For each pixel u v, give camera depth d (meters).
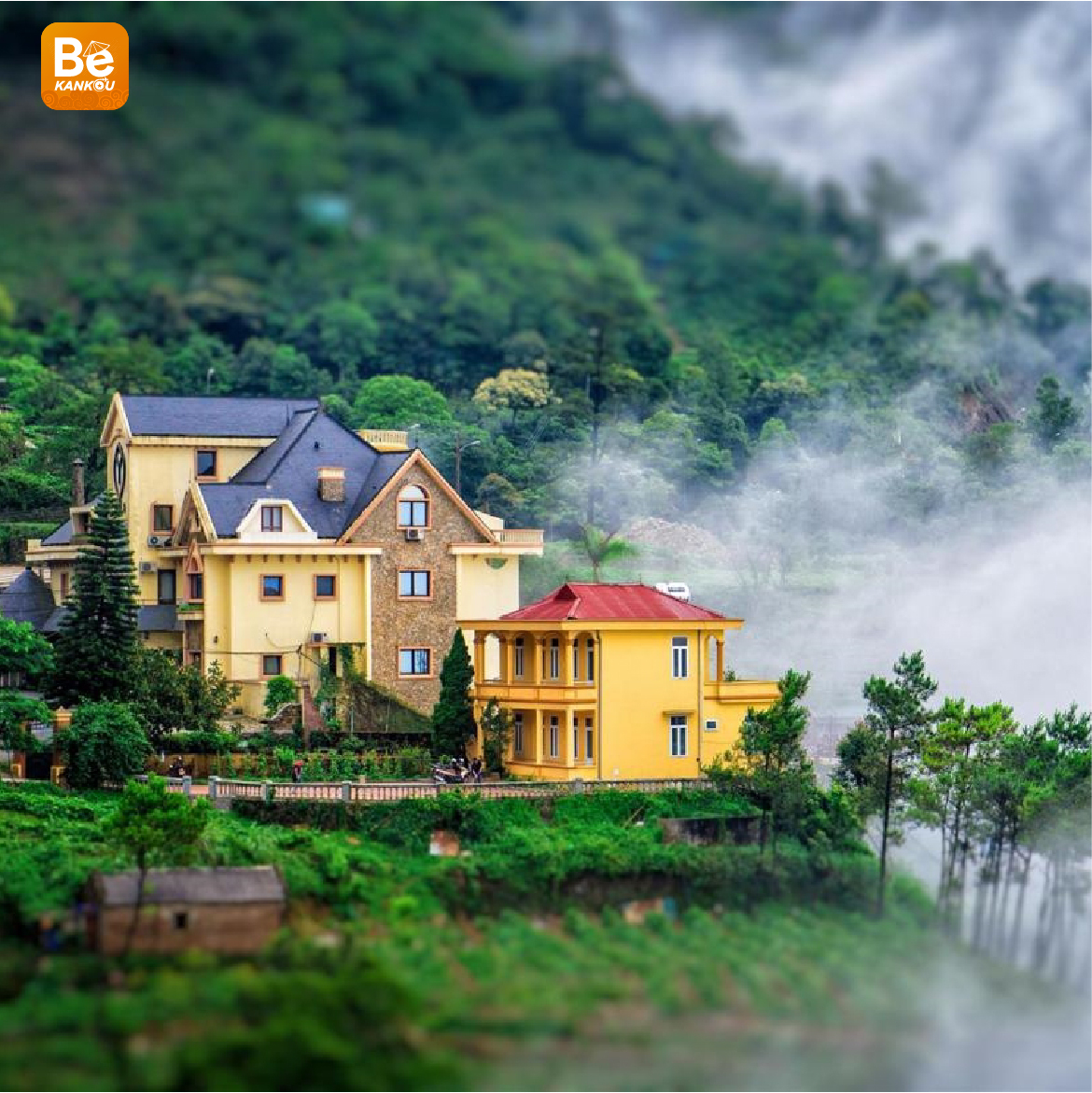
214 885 77.12
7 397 163.88
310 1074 64.31
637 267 158.88
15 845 83.62
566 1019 70.12
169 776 98.00
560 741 99.00
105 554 102.06
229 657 110.25
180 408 120.75
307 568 112.00
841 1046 70.62
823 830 92.31
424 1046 67.31
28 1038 65.81
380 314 169.25
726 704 101.56
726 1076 67.62
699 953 78.25
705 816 92.62
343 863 83.88
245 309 170.50
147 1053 64.88
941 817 90.50
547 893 85.31
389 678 112.69
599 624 98.75
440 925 80.38
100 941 75.00
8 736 96.50
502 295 162.88
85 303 166.88
